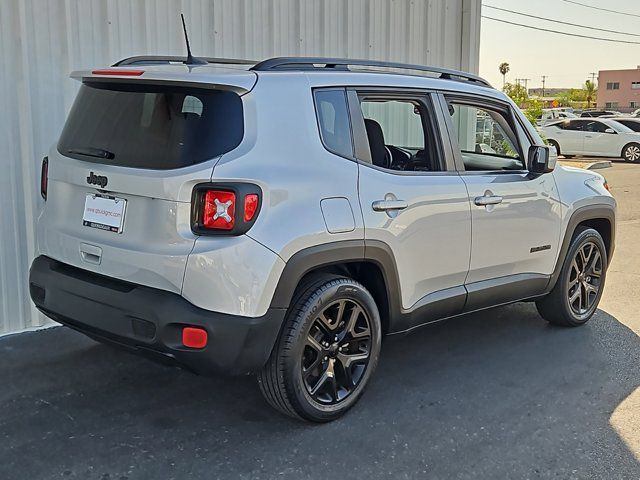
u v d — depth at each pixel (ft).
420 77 14.32
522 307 20.12
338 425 12.39
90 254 11.58
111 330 11.09
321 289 11.71
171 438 11.76
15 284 16.51
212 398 13.33
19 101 16.06
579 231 17.92
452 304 14.43
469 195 14.25
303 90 11.87
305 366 11.87
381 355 15.96
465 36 27.96
